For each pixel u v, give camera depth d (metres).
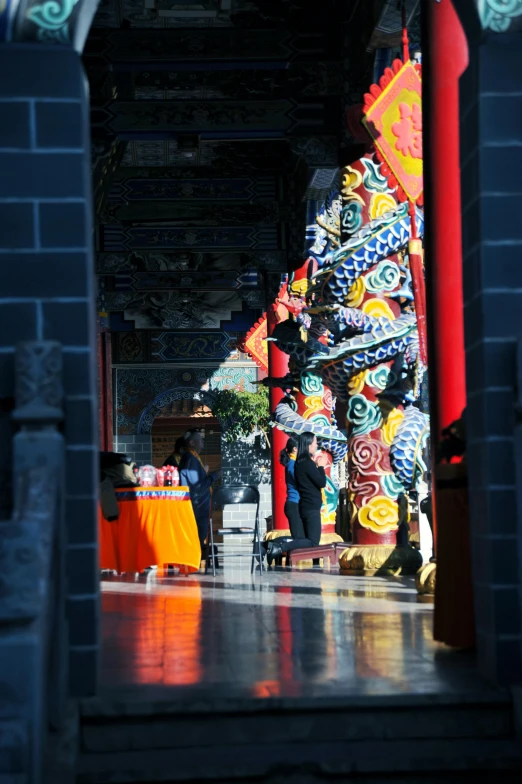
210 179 23.39
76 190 5.38
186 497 14.45
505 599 5.34
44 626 4.31
